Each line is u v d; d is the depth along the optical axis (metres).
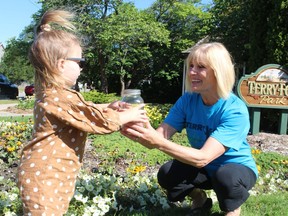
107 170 5.11
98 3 23.16
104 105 2.87
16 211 3.39
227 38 16.80
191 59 3.00
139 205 3.76
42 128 2.42
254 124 9.28
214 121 3.09
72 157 2.46
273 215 3.57
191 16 28.14
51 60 2.40
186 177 3.34
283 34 9.77
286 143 7.93
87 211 3.32
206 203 3.57
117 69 26.50
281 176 5.26
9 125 8.08
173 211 3.57
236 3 17.28
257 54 10.66
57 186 2.38
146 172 5.44
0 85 26.95
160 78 27.55
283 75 9.33
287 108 9.36
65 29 2.88
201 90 3.00
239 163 3.17
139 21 22.95
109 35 21.69
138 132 2.71
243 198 3.08
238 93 9.21
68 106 2.40
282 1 9.63
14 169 5.31
